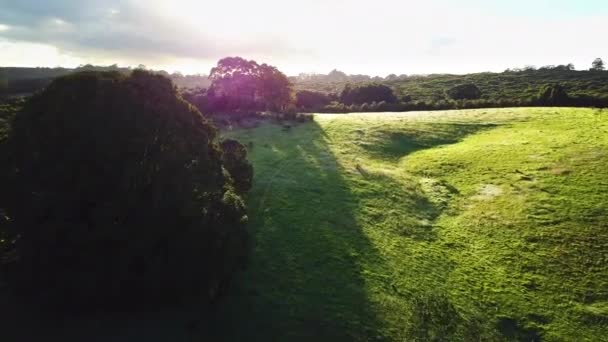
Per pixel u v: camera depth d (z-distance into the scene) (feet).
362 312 81.05
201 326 74.38
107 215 65.87
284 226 109.91
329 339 74.23
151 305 74.79
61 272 65.26
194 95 271.28
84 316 72.38
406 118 230.68
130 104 74.18
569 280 88.79
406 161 170.50
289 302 82.43
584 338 75.56
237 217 82.94
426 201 132.46
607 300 82.74
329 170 153.28
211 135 94.84
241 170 114.52
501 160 154.92
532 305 83.51
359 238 106.83
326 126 215.31
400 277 92.38
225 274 77.10
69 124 68.80
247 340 73.05
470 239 107.86
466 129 204.64
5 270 70.54
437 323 79.30
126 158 70.08
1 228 70.85
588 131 174.29
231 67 264.11
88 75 74.33
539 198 121.29
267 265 93.50
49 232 64.44
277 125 218.18
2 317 70.44
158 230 69.41
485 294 87.40
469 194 133.69
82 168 67.51
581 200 116.26
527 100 255.29
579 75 461.78
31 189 65.92
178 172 76.13
